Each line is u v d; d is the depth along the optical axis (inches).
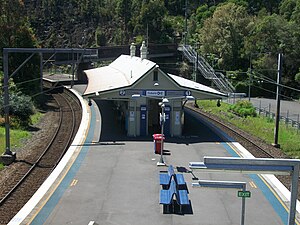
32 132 1366.9
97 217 673.6
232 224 655.1
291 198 463.2
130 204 726.5
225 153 1079.0
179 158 1016.2
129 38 3976.4
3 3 2003.0
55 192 778.8
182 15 4475.9
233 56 2881.4
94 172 898.1
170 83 1221.1
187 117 1672.0
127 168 928.9
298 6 2807.6
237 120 1727.4
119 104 1566.2
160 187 811.4
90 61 2765.7
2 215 682.2
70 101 2064.5
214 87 2711.6
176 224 651.5
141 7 3924.7
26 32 2036.2
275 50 2677.2
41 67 2025.1
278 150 1184.8
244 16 2982.3
